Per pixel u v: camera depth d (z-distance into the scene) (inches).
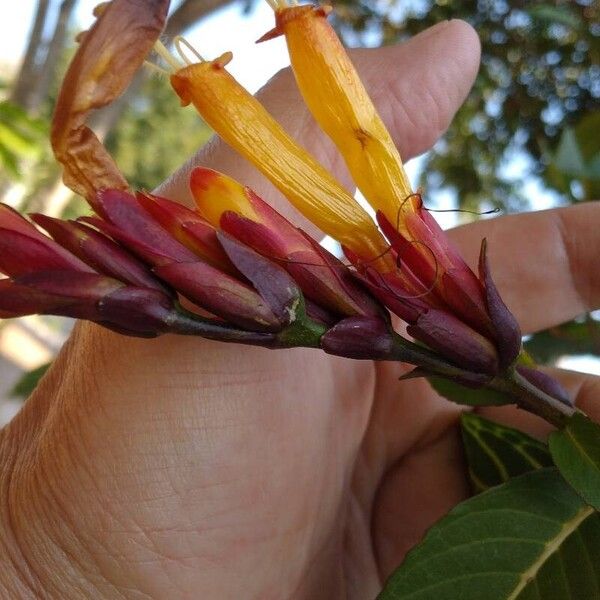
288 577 6.5
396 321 7.4
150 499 5.2
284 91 6.0
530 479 5.0
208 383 5.2
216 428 5.3
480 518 4.8
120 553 5.2
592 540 4.7
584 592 4.5
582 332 9.7
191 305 4.7
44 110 23.9
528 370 4.7
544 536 4.8
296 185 4.1
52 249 3.2
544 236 8.0
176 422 5.1
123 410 5.0
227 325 3.5
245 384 5.4
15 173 15.4
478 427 6.8
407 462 8.3
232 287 3.4
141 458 5.1
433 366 4.0
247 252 3.4
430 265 4.0
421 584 4.6
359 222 4.1
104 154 3.4
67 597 5.2
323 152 5.8
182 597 5.5
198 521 5.4
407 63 6.3
